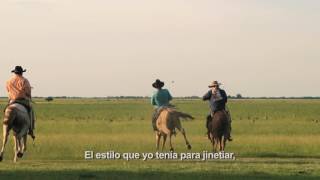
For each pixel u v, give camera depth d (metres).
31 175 19.69
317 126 50.84
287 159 25.80
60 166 22.44
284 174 19.97
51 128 48.09
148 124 54.59
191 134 42.94
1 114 78.06
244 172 20.39
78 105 132.75
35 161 24.95
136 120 64.44
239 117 72.25
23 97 24.59
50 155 27.30
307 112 88.81
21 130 24.03
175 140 35.81
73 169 21.33
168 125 26.48
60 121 60.19
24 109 24.27
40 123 55.50
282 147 30.67
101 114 82.44
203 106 125.00
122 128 48.66
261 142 33.03
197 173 20.12
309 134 40.56
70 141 33.59
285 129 46.91
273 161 24.72
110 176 19.41
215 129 26.00
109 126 51.19
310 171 20.73
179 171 20.61
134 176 19.42
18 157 24.62
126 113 86.56
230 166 22.17
